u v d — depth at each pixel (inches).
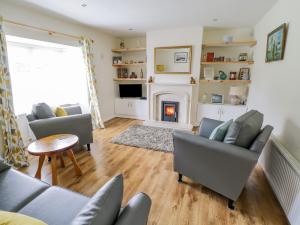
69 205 47.6
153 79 180.4
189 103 170.2
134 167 100.2
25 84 137.6
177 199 75.0
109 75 195.2
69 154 89.9
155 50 172.9
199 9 114.4
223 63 159.9
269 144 85.8
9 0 97.9
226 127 74.4
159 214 67.4
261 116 82.4
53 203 48.2
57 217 43.9
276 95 92.5
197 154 73.4
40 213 45.0
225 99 179.8
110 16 127.0
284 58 84.2
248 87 160.7
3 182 56.1
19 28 107.7
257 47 140.7
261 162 97.8
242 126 65.7
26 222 27.1
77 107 141.2
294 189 59.1
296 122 70.3
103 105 189.5
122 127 172.2
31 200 50.0
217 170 69.2
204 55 174.4
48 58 152.3
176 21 140.3
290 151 74.2
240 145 67.9
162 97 181.3
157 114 187.5
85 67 155.5
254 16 127.2
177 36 163.6
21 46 131.4
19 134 103.4
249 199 74.9
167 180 88.0
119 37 202.1
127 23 145.6
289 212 61.6
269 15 113.8
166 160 107.8
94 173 94.3
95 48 169.8
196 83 166.4
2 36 95.3
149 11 117.8
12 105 101.0
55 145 84.0
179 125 169.9
